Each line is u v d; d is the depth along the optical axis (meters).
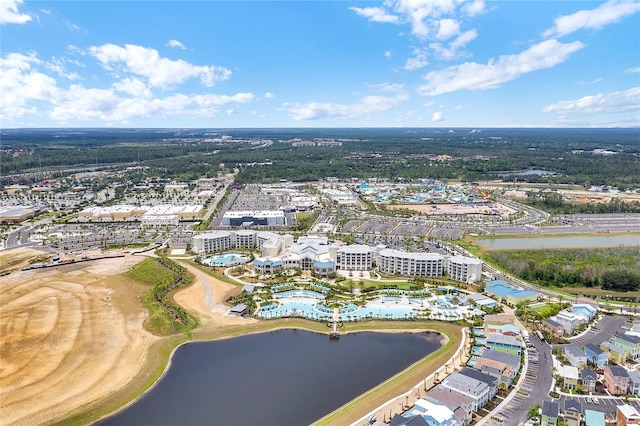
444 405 183.75
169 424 189.00
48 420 189.88
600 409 192.00
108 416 194.25
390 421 184.62
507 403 197.00
